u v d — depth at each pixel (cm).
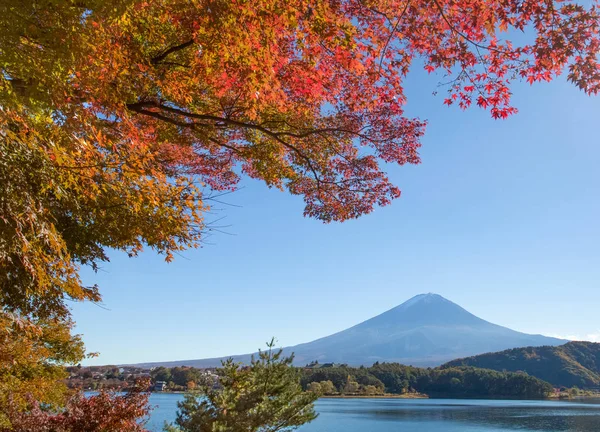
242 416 751
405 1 565
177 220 668
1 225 482
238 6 472
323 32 529
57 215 700
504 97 603
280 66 613
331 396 16675
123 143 560
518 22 517
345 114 805
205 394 808
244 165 948
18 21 384
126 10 429
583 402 15050
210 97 756
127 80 577
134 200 598
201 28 518
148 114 696
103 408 979
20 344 1041
